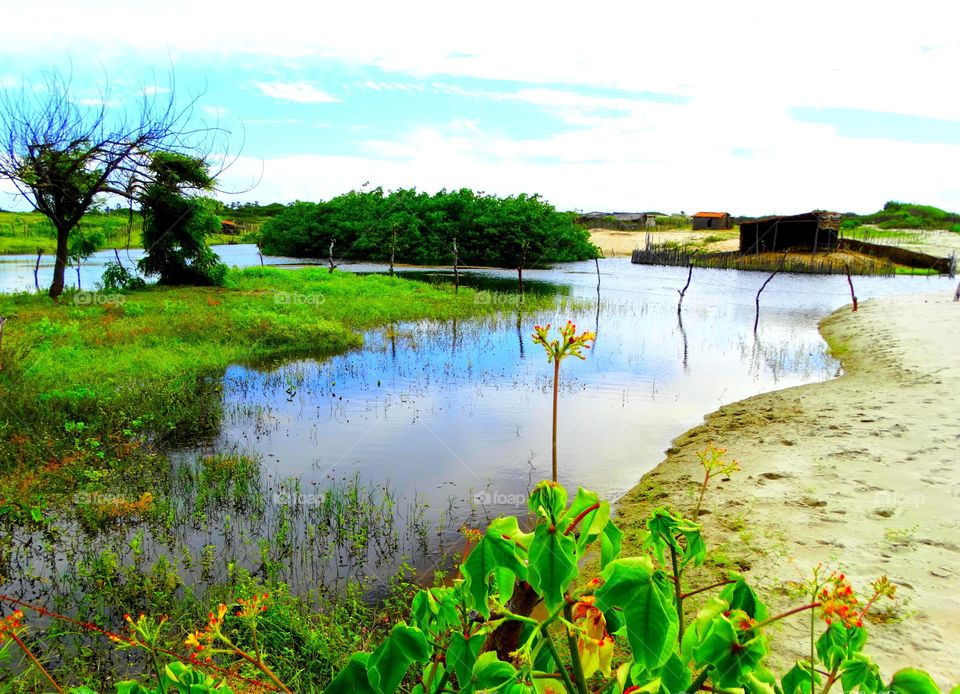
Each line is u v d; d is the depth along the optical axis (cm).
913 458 640
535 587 106
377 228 4656
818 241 4259
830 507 536
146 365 1083
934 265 3931
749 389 1077
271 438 817
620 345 1493
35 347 1091
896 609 375
